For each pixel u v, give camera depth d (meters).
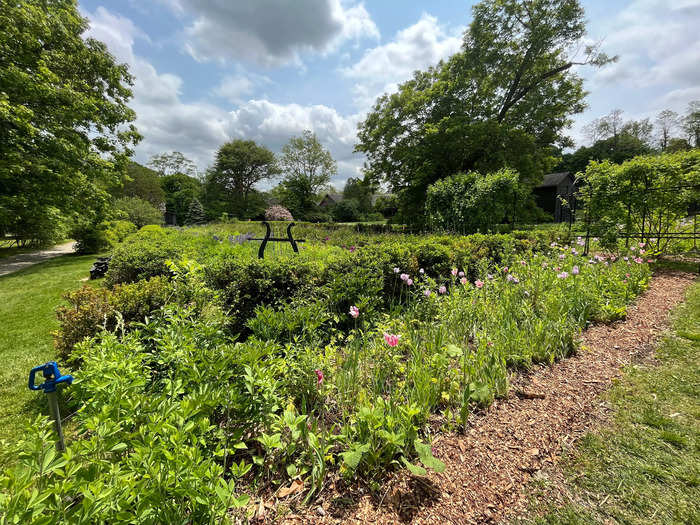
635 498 1.38
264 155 42.44
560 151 18.52
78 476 0.95
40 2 11.55
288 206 41.06
